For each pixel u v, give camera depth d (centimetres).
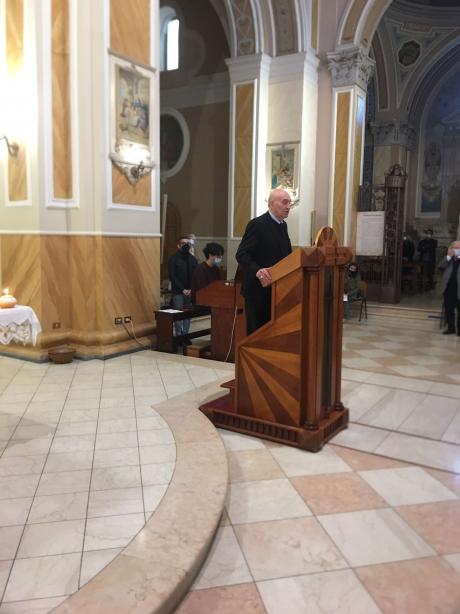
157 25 668
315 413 376
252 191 1102
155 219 687
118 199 632
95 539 254
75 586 219
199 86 1301
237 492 318
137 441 373
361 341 823
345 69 1088
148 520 270
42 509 280
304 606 225
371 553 261
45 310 612
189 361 612
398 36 1594
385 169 1739
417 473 347
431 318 1036
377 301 1161
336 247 392
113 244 630
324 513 296
